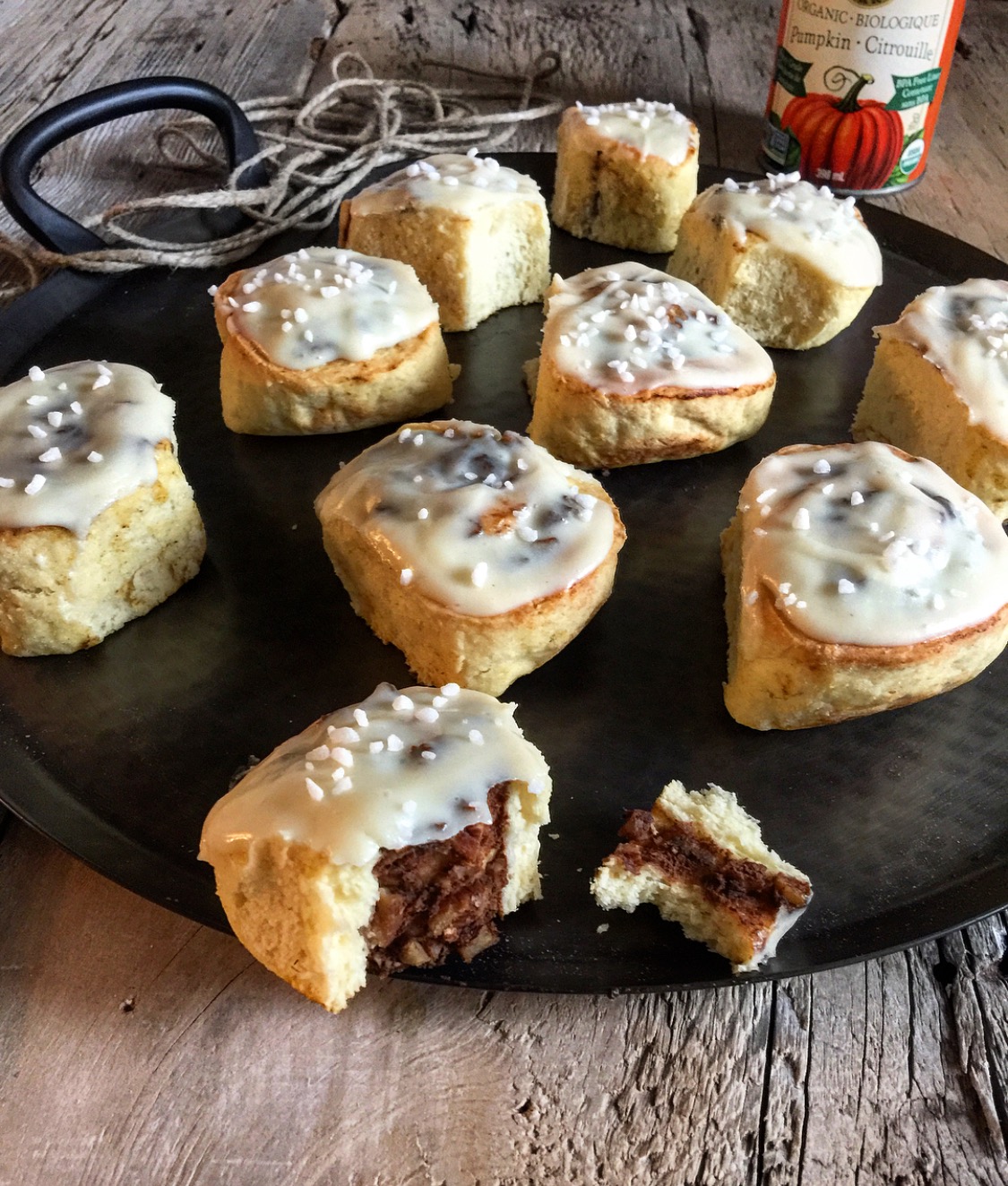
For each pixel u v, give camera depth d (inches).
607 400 11.2
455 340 13.6
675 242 14.8
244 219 14.6
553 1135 7.1
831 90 14.6
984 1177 6.9
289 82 18.2
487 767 7.5
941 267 14.1
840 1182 6.9
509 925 7.7
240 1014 7.5
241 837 7.2
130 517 9.6
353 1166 6.9
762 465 10.3
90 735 9.0
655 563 10.8
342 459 11.8
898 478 10.0
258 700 9.4
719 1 21.4
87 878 8.3
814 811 8.7
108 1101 7.1
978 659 9.3
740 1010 7.6
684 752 9.1
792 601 9.0
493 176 13.5
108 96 13.4
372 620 10.0
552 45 19.6
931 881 8.1
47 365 12.4
